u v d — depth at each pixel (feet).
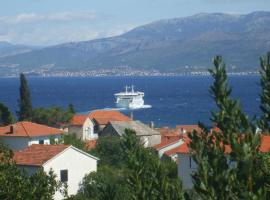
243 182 42.75
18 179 87.66
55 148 235.40
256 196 41.70
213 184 44.39
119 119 449.06
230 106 46.98
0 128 344.08
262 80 49.80
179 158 219.00
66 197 158.30
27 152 233.35
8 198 86.28
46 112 440.45
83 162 238.27
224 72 48.11
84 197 148.97
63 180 231.71
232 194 43.78
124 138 53.72
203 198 44.86
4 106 422.41
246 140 43.93
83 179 234.79
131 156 52.65
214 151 45.75
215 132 47.11
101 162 267.18
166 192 50.62
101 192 56.03
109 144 271.69
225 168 44.55
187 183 214.90
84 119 437.99
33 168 222.48
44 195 93.86
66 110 476.54
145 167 52.16
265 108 49.34
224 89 47.78
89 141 341.41
